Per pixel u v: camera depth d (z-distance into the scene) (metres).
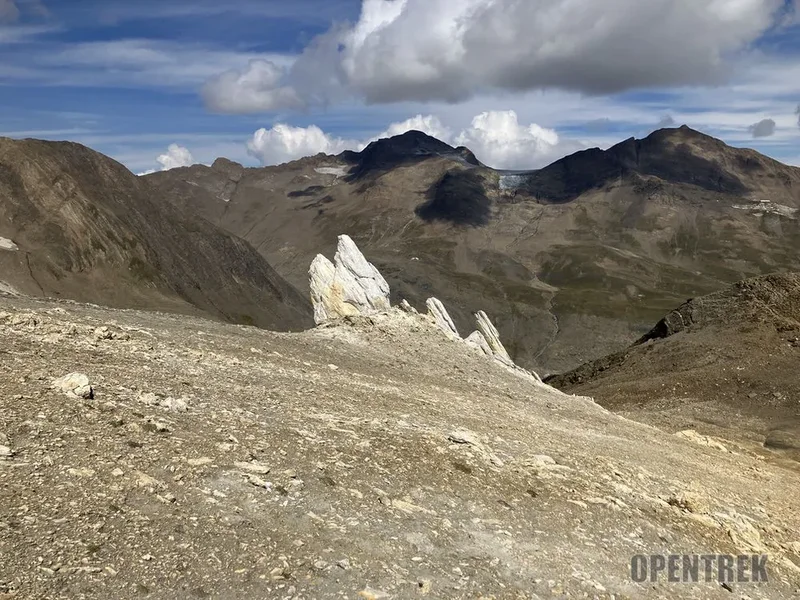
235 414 17.03
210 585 9.47
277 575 10.14
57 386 14.77
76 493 10.67
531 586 12.17
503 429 25.50
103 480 11.31
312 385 24.48
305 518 12.19
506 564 12.76
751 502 25.91
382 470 15.60
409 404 25.84
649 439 36.94
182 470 12.58
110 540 9.72
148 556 9.61
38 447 11.76
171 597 8.98
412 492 14.85
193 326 33.28
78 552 9.20
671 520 18.53
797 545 20.55
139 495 11.23
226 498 12.04
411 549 12.27
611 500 18.28
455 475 16.61
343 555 11.30
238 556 10.34
